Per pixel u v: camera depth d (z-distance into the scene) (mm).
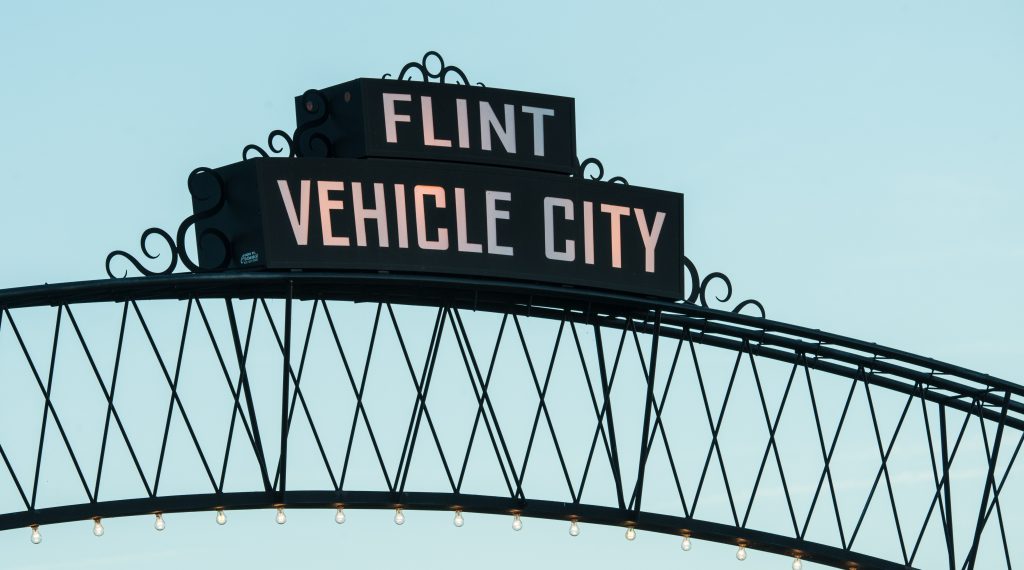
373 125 33438
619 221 35062
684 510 35188
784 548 35844
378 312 33344
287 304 32688
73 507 32375
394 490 33562
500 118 34344
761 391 35906
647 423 35125
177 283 32281
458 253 33656
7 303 31641
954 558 37469
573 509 34406
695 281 36094
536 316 35406
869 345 36719
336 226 32938
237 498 32938
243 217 32906
